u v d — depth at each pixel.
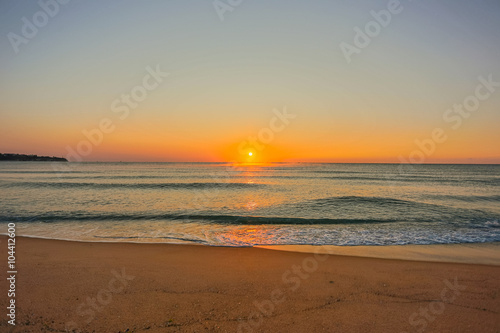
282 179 47.97
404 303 5.51
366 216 16.02
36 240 10.40
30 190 27.30
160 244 10.03
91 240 10.61
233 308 5.23
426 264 7.91
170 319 4.80
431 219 15.23
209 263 7.84
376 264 7.88
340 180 45.84
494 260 8.45
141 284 6.29
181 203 20.45
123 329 4.49
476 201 22.23
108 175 54.50
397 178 51.84
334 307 5.31
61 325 4.56
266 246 10.00
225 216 15.48
